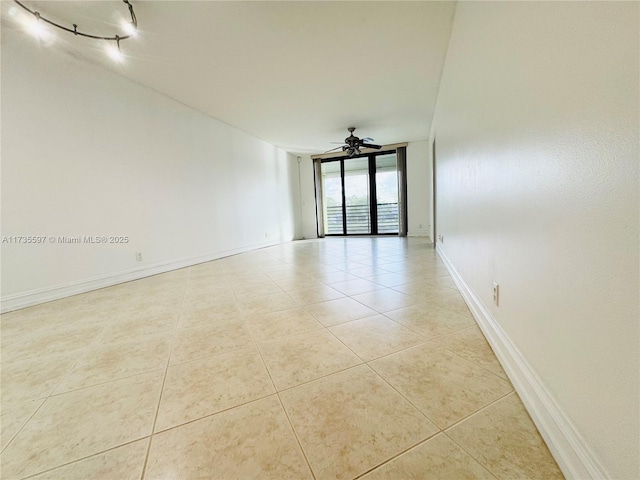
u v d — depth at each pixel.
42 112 2.52
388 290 2.39
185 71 3.10
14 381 1.23
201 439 0.87
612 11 0.52
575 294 0.66
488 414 0.92
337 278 2.92
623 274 0.50
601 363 0.57
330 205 7.90
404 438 0.84
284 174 6.88
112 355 1.45
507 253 1.13
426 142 6.64
